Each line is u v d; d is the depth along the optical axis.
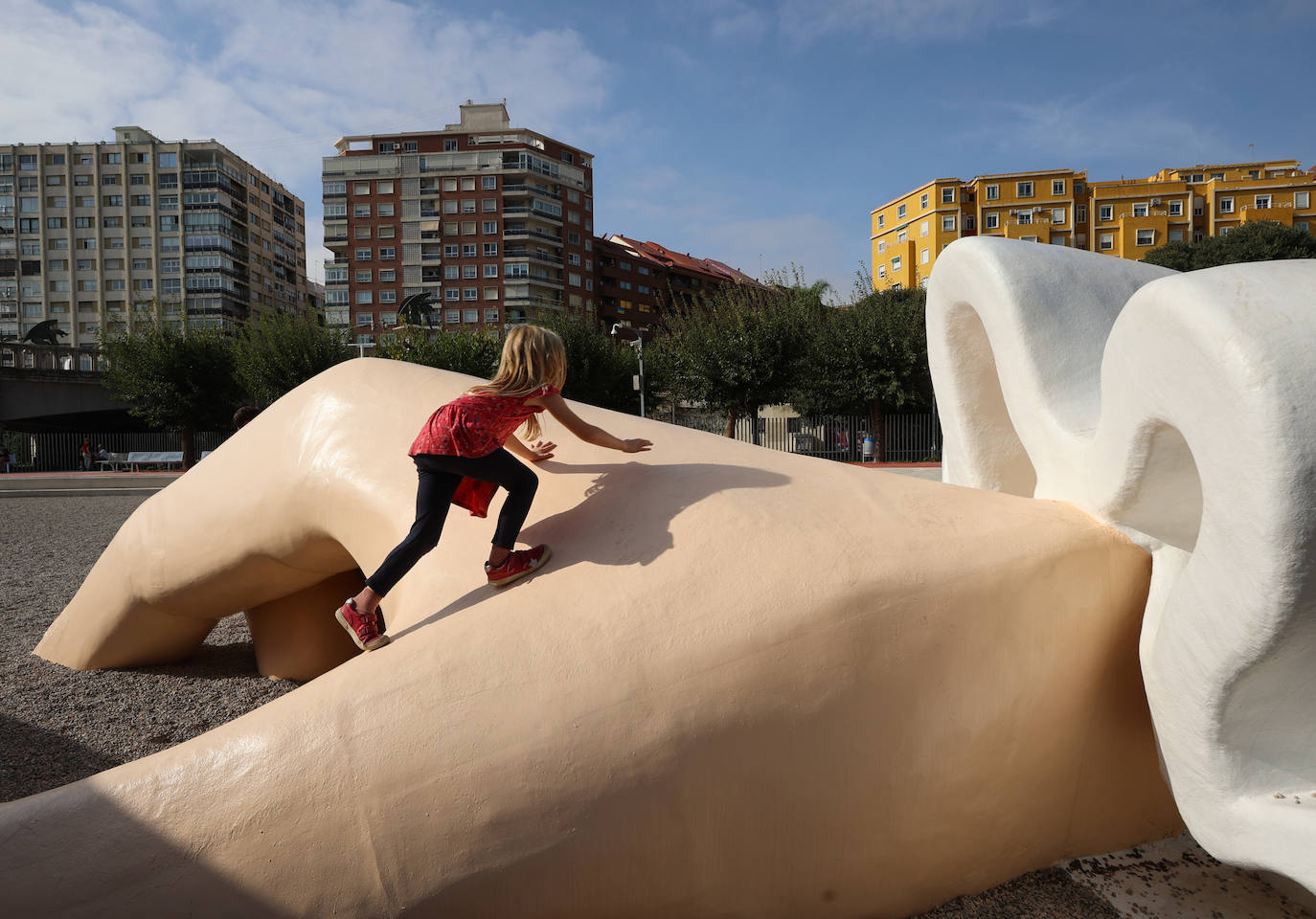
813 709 2.24
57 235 86.19
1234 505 1.86
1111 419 2.42
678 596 2.39
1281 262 2.05
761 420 32.41
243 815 2.06
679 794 2.16
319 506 3.63
